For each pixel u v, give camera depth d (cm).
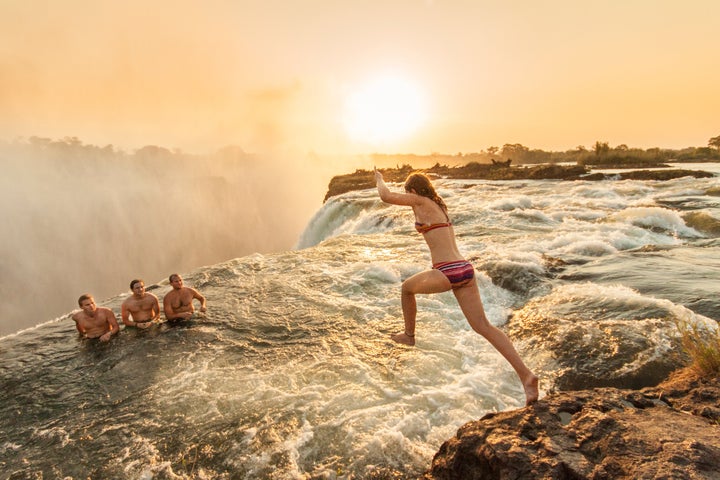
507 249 1018
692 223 1215
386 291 816
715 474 213
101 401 486
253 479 342
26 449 405
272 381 498
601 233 1112
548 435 270
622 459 235
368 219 1833
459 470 280
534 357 518
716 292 628
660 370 445
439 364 516
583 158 4072
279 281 916
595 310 612
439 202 345
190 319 723
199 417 435
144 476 355
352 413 421
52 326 749
